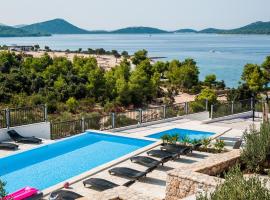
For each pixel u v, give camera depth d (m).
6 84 40.75
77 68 53.16
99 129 20.94
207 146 16.20
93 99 42.53
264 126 11.09
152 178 12.52
